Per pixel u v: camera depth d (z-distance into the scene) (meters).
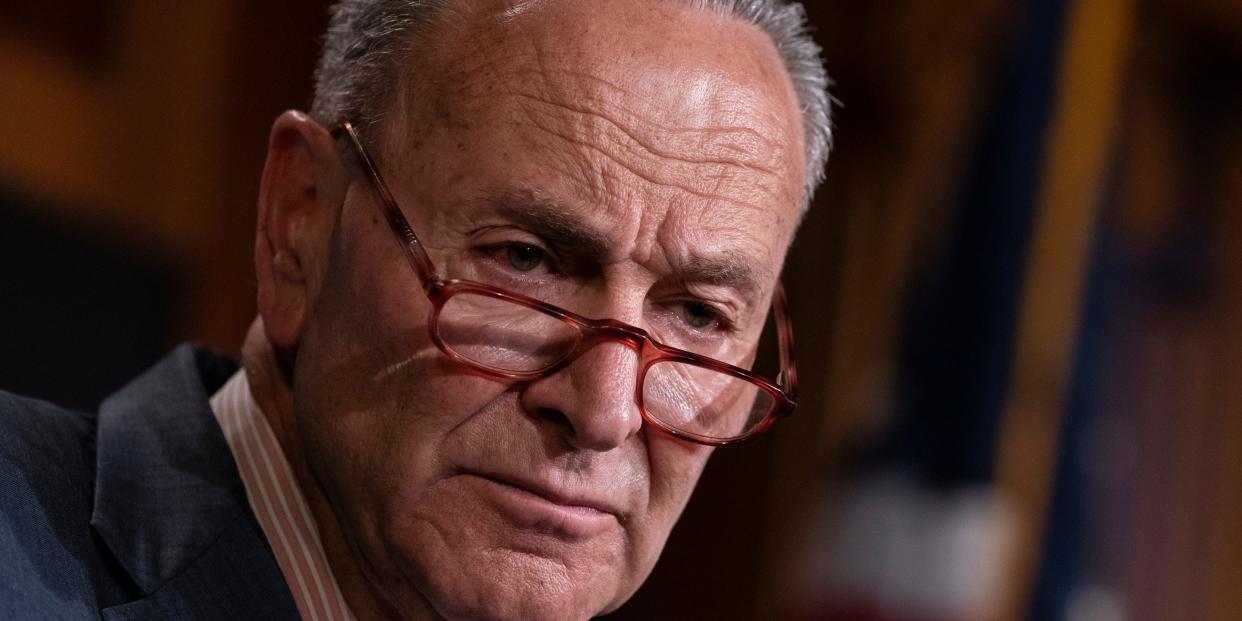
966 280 3.70
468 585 1.34
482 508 1.34
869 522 3.68
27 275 3.01
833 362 5.13
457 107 1.34
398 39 1.41
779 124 1.45
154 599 1.30
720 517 5.26
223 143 3.76
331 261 1.41
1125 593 5.16
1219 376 5.39
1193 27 5.30
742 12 1.47
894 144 5.13
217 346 3.70
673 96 1.35
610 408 1.30
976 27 5.00
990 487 3.57
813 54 1.61
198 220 3.68
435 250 1.34
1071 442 3.71
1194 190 5.41
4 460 1.31
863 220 5.15
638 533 1.42
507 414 1.33
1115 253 4.05
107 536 1.31
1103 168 3.71
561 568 1.36
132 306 3.35
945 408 3.65
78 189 3.40
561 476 1.33
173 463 1.42
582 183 1.31
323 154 1.45
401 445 1.33
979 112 3.81
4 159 3.22
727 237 1.37
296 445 1.48
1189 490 5.36
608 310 1.33
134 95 3.57
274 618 1.34
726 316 1.44
